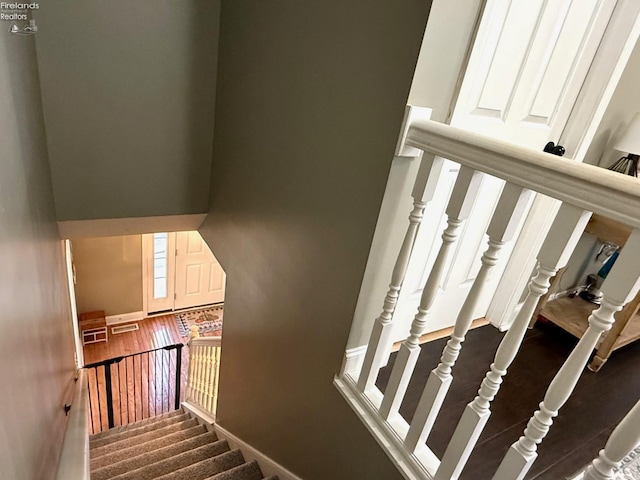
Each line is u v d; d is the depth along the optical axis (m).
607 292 0.76
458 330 1.06
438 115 1.17
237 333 2.49
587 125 1.65
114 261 4.98
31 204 1.41
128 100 2.24
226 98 2.26
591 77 1.60
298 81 1.56
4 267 0.88
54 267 2.13
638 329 1.84
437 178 1.10
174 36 2.20
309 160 1.54
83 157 2.27
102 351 4.85
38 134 1.81
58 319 2.18
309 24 1.44
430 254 1.57
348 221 1.35
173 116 2.39
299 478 1.85
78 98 2.12
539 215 1.79
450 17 1.02
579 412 1.56
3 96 1.02
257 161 1.98
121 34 2.08
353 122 1.28
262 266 2.04
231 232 2.43
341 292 1.42
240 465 2.38
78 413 2.18
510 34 1.26
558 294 2.14
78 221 2.43
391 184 1.17
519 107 1.46
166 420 3.66
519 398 1.60
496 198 1.66
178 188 2.62
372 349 1.34
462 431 1.04
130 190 2.47
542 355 1.86
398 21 1.07
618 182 0.71
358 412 1.38
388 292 1.27
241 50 2.01
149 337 5.18
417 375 1.67
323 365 1.58
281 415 1.98
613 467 0.80
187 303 5.72
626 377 1.79
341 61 1.30
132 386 4.45
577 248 2.05
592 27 1.49
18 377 0.99
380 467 1.29
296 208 1.67
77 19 1.97
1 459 0.75
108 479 2.35
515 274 1.91
